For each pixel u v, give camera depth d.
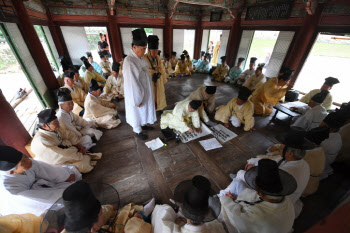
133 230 1.34
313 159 1.79
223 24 7.83
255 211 1.22
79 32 6.66
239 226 1.31
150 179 2.36
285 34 5.31
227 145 3.07
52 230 1.06
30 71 3.81
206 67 8.13
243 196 1.56
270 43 15.10
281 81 3.64
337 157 2.61
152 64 3.25
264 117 4.15
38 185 1.76
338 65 9.66
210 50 11.40
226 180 2.37
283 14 5.21
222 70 6.97
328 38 13.27
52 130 2.04
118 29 7.26
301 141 1.49
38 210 1.69
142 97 2.70
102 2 6.44
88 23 6.60
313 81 7.53
